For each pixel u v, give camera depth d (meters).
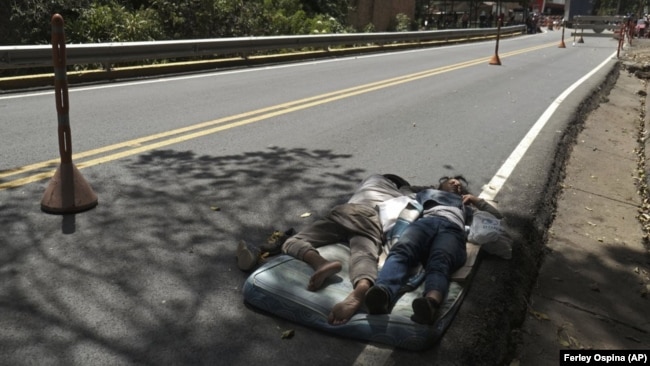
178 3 16.36
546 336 3.45
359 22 29.39
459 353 2.93
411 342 2.88
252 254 3.56
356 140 7.18
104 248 3.80
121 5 15.42
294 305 3.08
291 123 7.94
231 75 12.51
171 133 6.96
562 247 4.75
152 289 3.34
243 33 17.92
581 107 10.60
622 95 14.27
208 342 2.90
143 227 4.16
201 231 4.15
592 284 4.19
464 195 4.21
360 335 2.94
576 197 6.05
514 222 4.68
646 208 6.07
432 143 7.24
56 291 3.26
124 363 2.71
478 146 7.20
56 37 4.18
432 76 14.20
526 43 32.16
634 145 9.00
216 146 6.50
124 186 4.98
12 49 9.33
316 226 3.67
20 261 3.57
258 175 5.53
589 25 33.06
